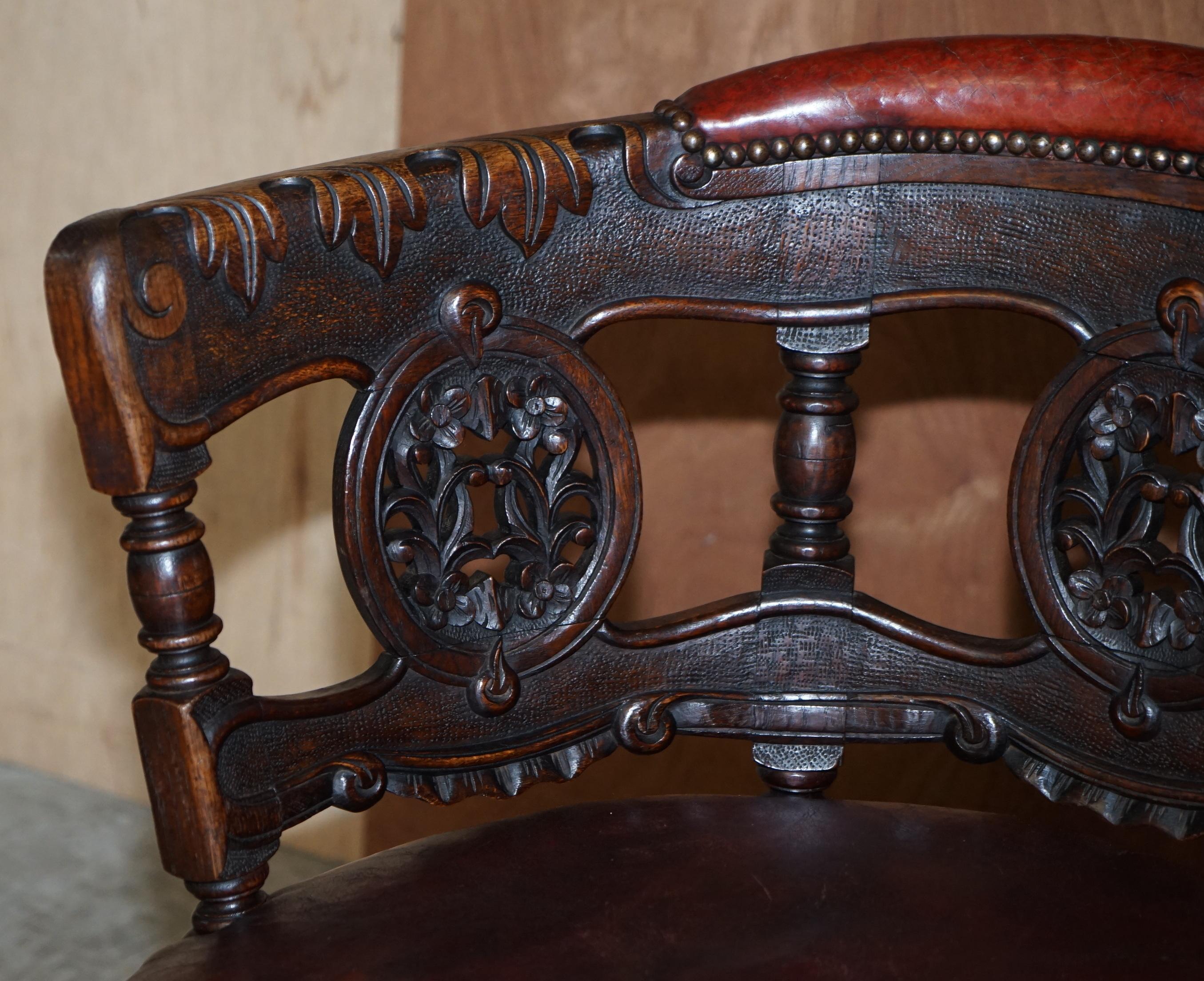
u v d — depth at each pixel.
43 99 1.44
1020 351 1.12
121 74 1.39
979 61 0.70
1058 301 0.73
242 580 1.48
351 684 0.71
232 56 1.32
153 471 0.59
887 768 1.25
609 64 1.14
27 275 1.52
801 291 0.74
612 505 0.75
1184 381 0.71
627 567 0.76
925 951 0.62
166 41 1.35
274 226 0.63
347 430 0.69
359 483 0.69
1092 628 0.75
